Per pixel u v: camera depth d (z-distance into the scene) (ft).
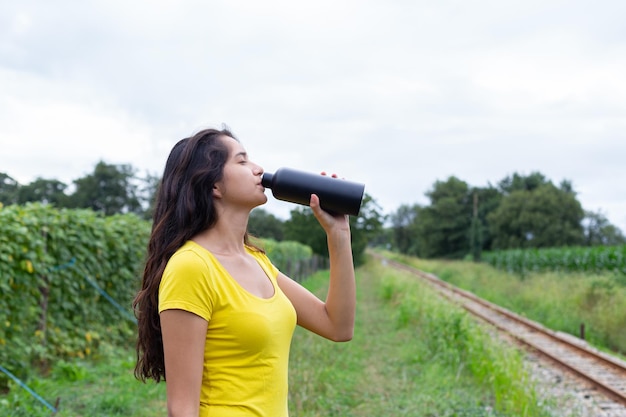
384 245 448.24
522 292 67.05
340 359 29.58
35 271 22.50
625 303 46.52
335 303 6.75
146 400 20.36
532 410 19.94
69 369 22.70
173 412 5.38
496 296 70.33
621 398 24.21
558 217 169.37
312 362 26.99
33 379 21.44
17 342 21.53
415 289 55.31
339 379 25.57
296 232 129.80
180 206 5.98
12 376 19.71
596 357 33.73
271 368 5.74
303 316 6.88
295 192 6.38
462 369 27.45
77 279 26.37
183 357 5.42
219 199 6.13
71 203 94.02
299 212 130.72
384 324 45.19
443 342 29.68
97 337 26.86
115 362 25.54
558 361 31.73
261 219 162.91
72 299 25.85
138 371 6.65
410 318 42.88
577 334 44.78
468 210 227.20
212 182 6.02
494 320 50.60
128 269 30.91
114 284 29.66
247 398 5.58
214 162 6.05
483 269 113.50
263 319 5.68
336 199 6.39
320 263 129.49
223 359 5.61
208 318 5.55
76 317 26.27
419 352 31.68
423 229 231.50
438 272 131.85
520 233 174.60
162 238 6.15
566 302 53.98
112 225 30.12
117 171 105.29
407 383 26.11
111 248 29.43
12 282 21.39
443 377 26.35
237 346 5.59
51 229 24.59
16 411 17.60
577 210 170.81
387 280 71.15
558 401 23.49
